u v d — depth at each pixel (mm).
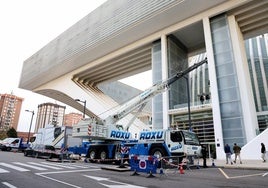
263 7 28656
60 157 19438
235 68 26516
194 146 15234
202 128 28156
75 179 8055
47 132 28453
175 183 7609
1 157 19156
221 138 24812
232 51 27438
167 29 34719
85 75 53031
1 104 94250
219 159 23922
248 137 23391
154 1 34062
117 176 9312
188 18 32406
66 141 24125
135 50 40188
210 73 28047
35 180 7668
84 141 21656
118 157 17375
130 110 19266
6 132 71312
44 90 60219
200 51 39594
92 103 48156
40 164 14133
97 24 45375
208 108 27625
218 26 29812
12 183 6949
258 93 46656
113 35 40156
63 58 51656
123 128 19672
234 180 8492
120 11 40406
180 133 14875
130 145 16922
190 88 50938
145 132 16641
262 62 49969
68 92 52219
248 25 32719
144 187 6645
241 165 15125
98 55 45656
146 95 19078
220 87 27047
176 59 36000
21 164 13508
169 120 30891
